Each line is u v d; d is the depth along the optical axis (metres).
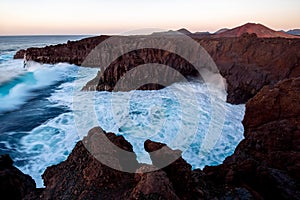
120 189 3.99
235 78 17.95
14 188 5.55
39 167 8.19
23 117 12.94
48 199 4.21
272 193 5.51
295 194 5.28
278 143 7.86
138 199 3.33
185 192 4.24
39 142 9.98
